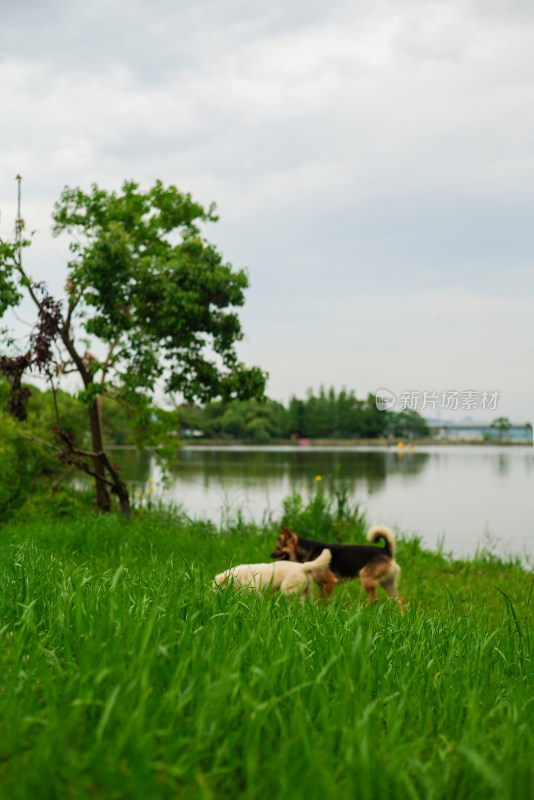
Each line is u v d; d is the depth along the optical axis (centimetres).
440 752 268
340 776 248
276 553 851
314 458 5397
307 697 306
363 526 1393
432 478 3192
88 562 735
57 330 1253
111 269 1279
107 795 221
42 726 266
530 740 289
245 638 372
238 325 1390
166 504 1706
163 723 265
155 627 352
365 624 456
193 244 1359
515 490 2569
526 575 1030
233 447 9762
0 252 1225
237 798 235
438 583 953
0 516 1260
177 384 1445
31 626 344
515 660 434
